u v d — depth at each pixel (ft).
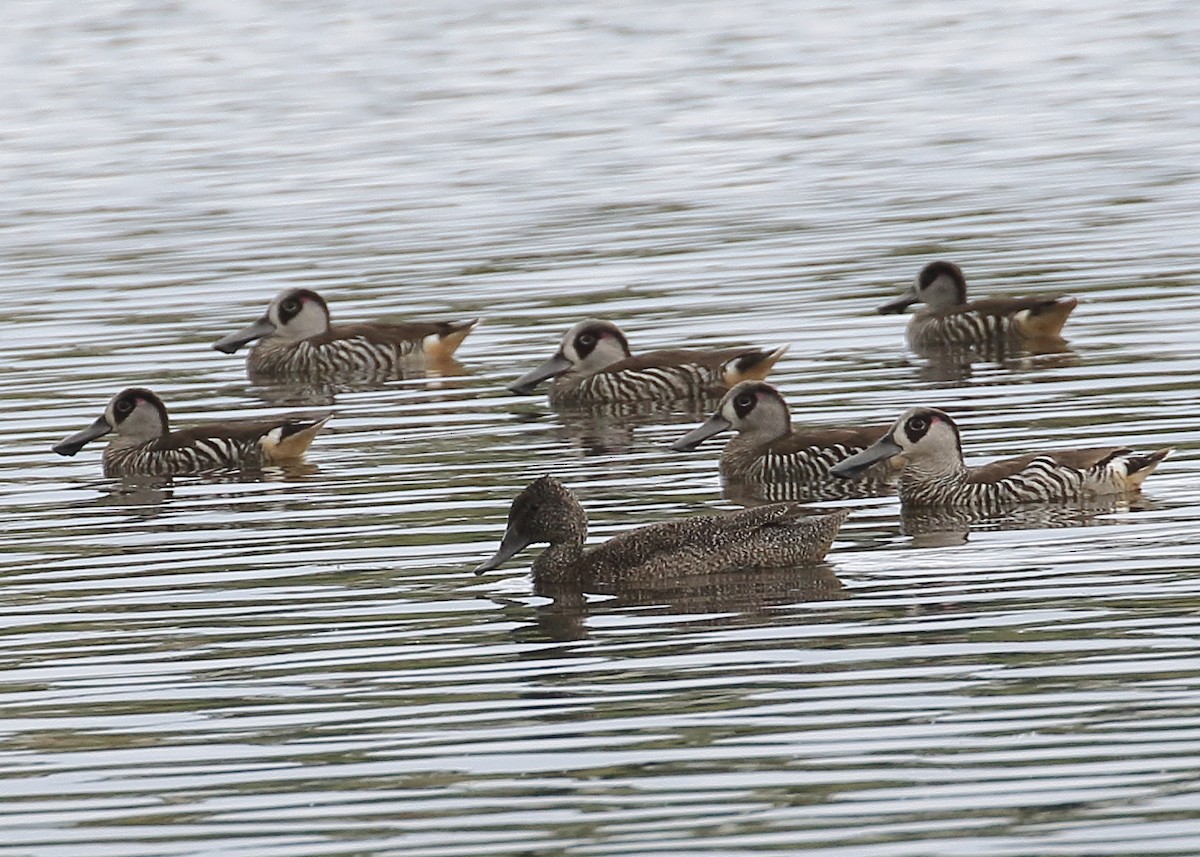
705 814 37.52
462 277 97.40
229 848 37.09
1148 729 40.40
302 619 50.60
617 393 78.02
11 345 87.61
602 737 41.57
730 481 65.36
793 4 186.19
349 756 41.19
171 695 45.24
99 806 39.27
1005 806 37.24
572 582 53.67
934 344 82.28
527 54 163.73
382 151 128.77
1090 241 98.22
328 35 174.60
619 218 108.37
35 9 190.90
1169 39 160.86
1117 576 50.93
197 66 161.68
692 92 146.00
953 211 106.63
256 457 69.21
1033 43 162.50
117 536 59.88
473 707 43.70
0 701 45.29
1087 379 74.38
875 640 46.91
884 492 63.52
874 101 140.67
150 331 89.56
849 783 38.63
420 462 68.39
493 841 36.81
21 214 115.03
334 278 98.17
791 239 102.06
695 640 47.80
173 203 116.26
